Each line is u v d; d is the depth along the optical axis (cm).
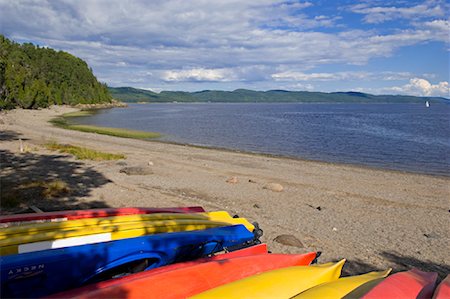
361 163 2336
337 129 4947
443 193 1400
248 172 1667
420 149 3036
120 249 454
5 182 1165
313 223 912
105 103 14650
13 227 496
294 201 1138
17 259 391
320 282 437
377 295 360
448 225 957
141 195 1120
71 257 415
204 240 532
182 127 5100
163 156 2056
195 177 1463
